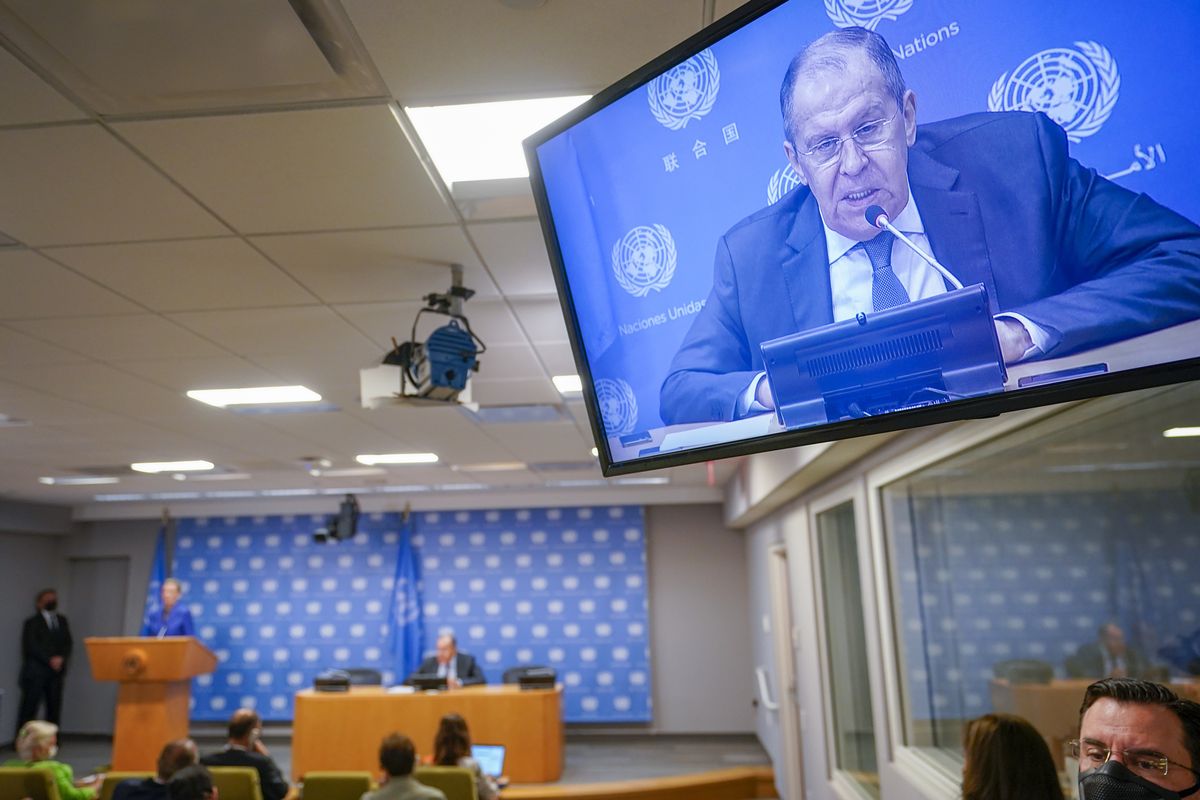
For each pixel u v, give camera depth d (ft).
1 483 25.58
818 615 16.89
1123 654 7.09
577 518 31.14
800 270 3.92
